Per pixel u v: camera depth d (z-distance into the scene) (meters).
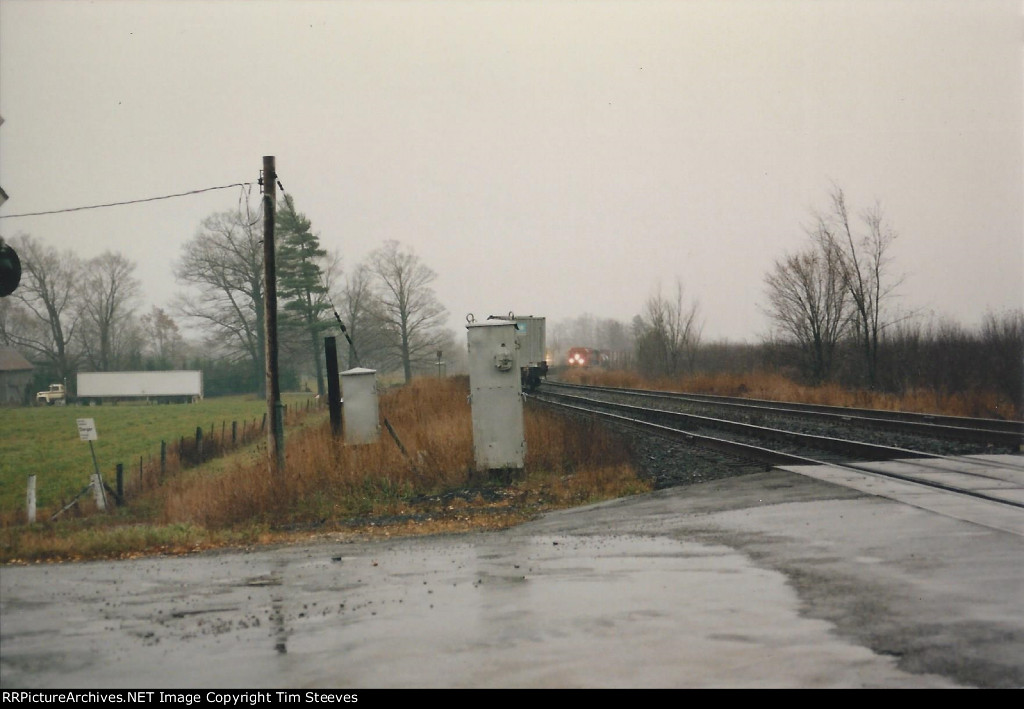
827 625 6.42
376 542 12.29
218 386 97.06
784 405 32.62
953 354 35.59
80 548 12.82
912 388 34.41
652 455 20.00
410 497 16.86
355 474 17.73
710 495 13.98
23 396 99.00
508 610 7.35
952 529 9.73
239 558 11.38
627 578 8.34
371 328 87.00
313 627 7.13
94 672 6.14
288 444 23.34
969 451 17.77
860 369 40.88
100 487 21.83
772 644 6.05
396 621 7.19
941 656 5.70
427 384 52.72
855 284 39.53
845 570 8.07
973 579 7.56
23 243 92.31
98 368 103.12
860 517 10.77
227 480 18.02
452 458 18.80
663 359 68.19
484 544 11.23
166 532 13.63
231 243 76.12
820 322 42.31
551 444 20.94
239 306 77.25
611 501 14.84
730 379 47.22
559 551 10.17
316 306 72.81
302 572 9.88
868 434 22.00
